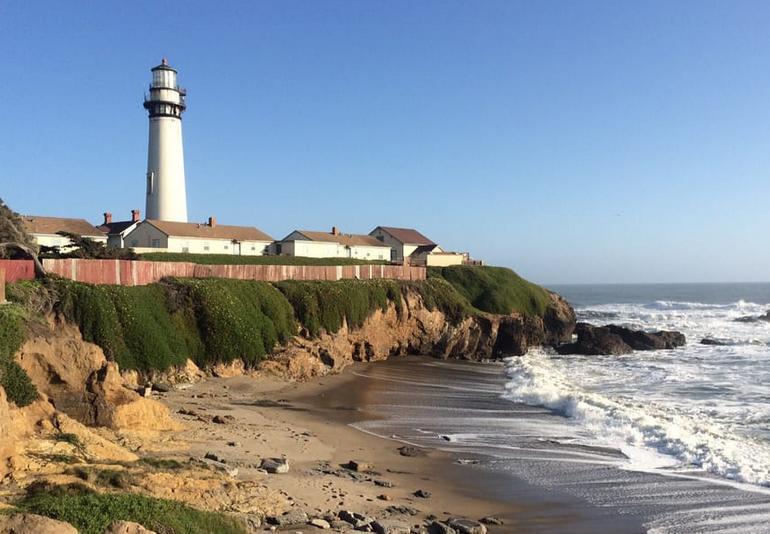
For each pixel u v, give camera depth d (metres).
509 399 38.91
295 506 17.09
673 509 19.73
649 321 109.44
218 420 27.47
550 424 31.62
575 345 69.88
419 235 109.50
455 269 84.75
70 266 36.56
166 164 74.38
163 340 37.31
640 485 22.05
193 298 41.56
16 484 14.72
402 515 17.70
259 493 17.56
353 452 25.25
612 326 76.94
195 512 13.73
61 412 21.28
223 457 21.33
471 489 21.31
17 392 19.09
